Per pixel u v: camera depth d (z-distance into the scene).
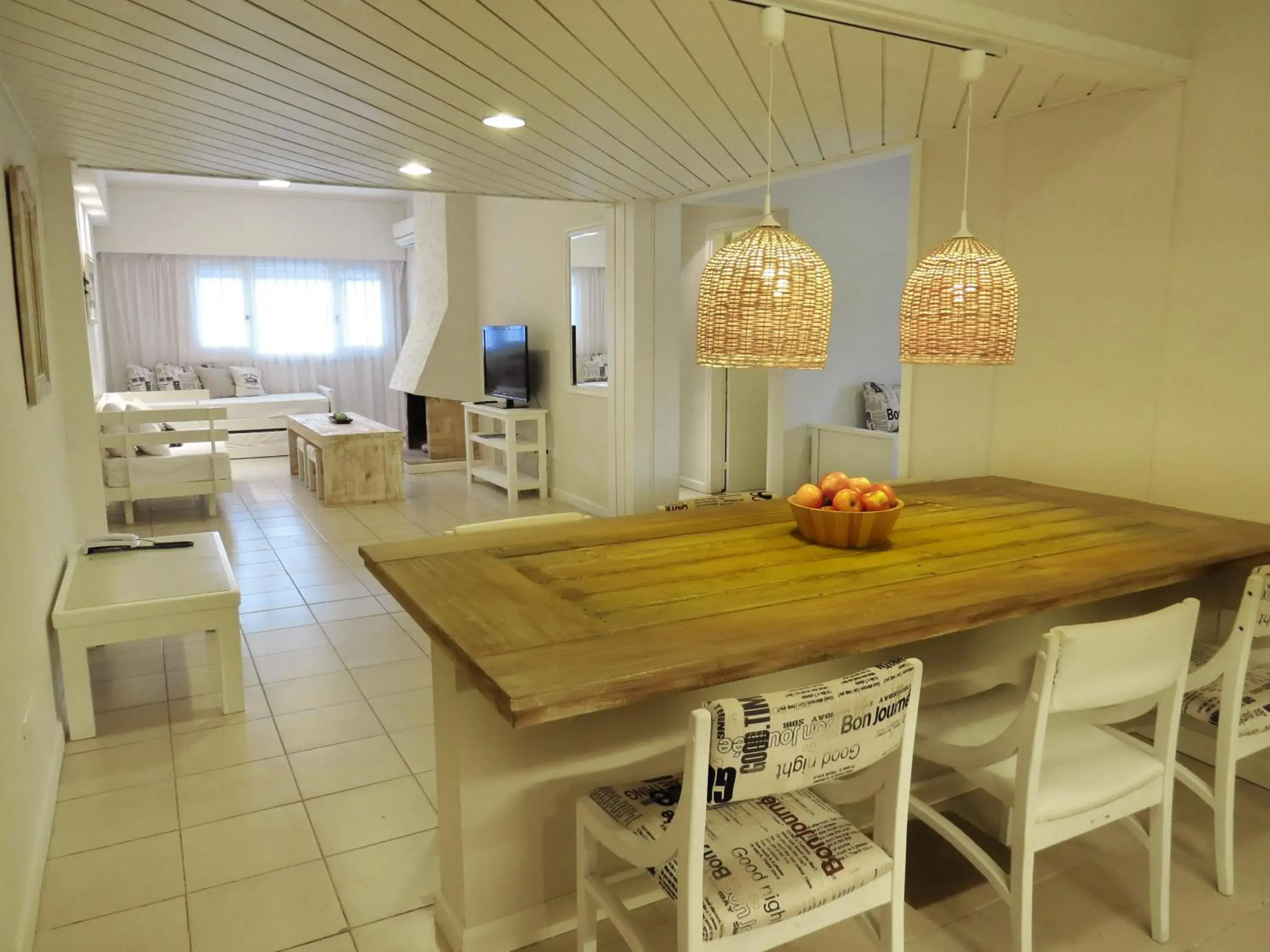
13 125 3.00
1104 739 1.96
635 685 1.43
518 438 7.45
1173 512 2.70
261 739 2.89
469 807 1.86
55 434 3.38
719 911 1.40
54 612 2.80
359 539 5.63
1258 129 2.59
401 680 3.37
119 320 9.37
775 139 3.61
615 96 2.91
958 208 3.49
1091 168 3.03
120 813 2.45
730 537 2.38
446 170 4.29
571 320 6.57
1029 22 2.35
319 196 10.02
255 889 2.13
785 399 6.14
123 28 2.22
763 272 1.95
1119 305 2.99
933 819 1.95
